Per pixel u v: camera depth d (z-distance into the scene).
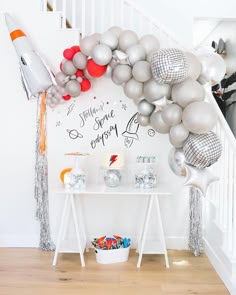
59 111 3.58
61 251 3.24
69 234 3.66
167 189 3.31
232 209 2.94
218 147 2.68
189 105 2.63
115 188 3.35
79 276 2.98
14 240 3.66
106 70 3.11
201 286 2.82
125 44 2.99
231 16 4.06
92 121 3.59
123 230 3.67
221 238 3.02
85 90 3.38
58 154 3.61
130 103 3.58
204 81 2.99
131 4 3.53
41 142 3.56
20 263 3.24
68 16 4.35
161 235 3.29
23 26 3.55
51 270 3.09
